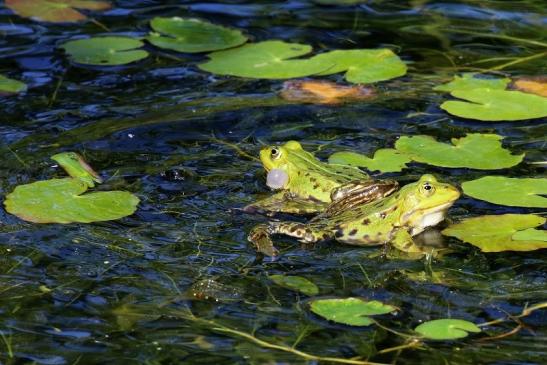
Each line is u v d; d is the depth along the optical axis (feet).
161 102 35.37
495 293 23.20
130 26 42.63
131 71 38.06
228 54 38.75
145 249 25.44
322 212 27.73
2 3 45.01
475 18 44.11
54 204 27.20
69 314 22.39
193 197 28.60
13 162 30.50
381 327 21.70
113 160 30.86
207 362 20.52
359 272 24.39
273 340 21.29
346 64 37.65
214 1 46.24
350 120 33.78
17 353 20.83
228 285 23.67
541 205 26.73
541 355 20.57
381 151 30.89
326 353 20.76
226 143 32.32
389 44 40.98
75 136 32.50
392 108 34.68
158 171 30.19
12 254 25.07
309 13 44.60
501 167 29.40
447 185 26.61
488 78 37.04
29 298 23.04
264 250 25.46
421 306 22.63
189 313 22.43
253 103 35.17
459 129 32.89
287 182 29.40
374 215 26.63
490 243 25.32
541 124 33.30
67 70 37.96
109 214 26.78
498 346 20.94
